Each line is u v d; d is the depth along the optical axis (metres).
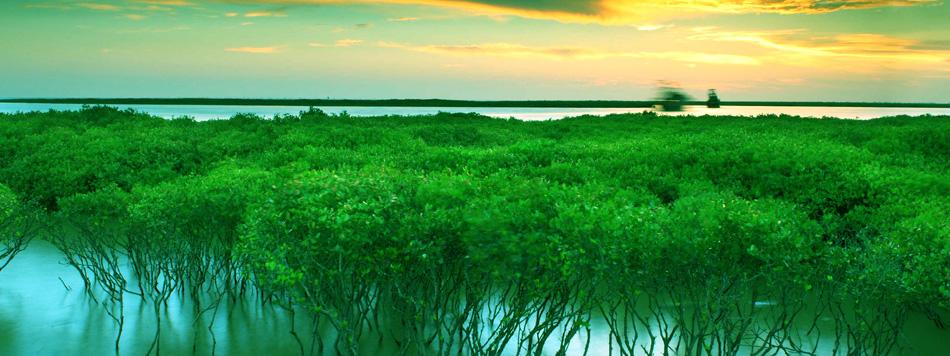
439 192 6.27
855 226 9.55
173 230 7.54
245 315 7.75
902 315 6.02
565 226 5.70
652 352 6.39
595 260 5.66
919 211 8.98
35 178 14.25
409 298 6.11
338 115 31.00
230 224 7.75
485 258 5.50
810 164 11.95
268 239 5.86
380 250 5.64
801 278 5.88
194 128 22.36
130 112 26.73
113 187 9.11
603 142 21.44
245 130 22.42
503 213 5.78
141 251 8.35
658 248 5.42
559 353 6.27
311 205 5.96
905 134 17.19
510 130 27.36
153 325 7.46
